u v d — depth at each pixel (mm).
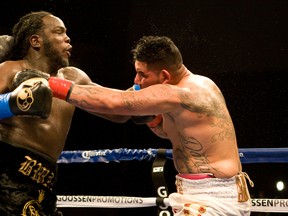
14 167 2150
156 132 2418
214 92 2244
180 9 5750
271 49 5574
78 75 2529
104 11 5883
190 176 2160
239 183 2141
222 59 5676
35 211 2152
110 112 2070
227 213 2076
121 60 5840
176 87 2139
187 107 2117
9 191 2125
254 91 5598
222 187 2113
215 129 2148
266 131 5523
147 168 5367
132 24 5832
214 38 5691
